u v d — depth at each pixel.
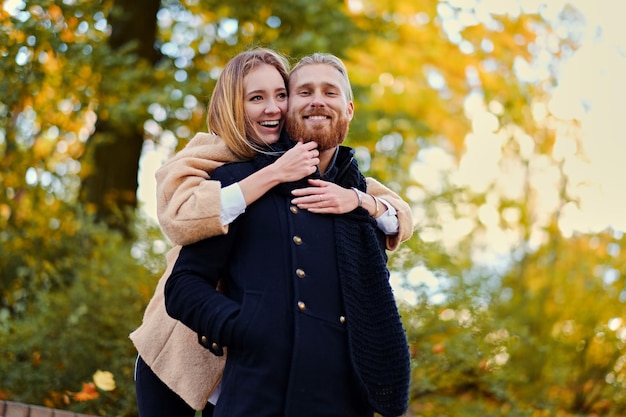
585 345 7.50
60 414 4.08
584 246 8.05
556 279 7.84
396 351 2.58
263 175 2.60
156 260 6.13
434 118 9.50
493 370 6.00
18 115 7.75
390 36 9.16
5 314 6.36
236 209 2.56
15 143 7.85
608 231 8.02
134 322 5.89
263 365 2.47
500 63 9.12
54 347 5.88
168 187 2.67
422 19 9.05
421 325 5.74
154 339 2.89
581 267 7.90
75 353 5.84
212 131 2.86
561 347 7.42
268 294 2.51
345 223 2.65
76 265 6.66
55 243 7.08
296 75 2.76
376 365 2.55
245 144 2.74
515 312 7.69
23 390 5.83
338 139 2.74
